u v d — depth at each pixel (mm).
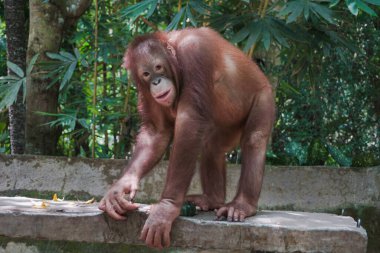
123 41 6160
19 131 6125
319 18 5449
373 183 5125
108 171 5273
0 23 8523
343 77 7141
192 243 3139
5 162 5301
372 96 7184
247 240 3127
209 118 3312
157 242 3016
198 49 3348
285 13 4574
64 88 6270
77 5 6199
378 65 7191
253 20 5004
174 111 3463
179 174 3131
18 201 3770
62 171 5297
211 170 3889
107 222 3195
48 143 6227
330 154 6461
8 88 5363
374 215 5062
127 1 6512
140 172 3416
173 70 3314
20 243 3324
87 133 6801
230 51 3676
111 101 6121
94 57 5914
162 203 3080
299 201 5188
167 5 6758
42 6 6094
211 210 3797
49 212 3289
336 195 5195
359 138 7207
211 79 3387
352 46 5531
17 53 6172
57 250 3350
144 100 3531
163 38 3406
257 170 3551
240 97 3666
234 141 3941
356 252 3107
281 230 3115
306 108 7043
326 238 3107
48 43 6102
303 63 5895
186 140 3174
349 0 4109
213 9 5395
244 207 3414
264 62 6641
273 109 3789
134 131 6512
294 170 5250
